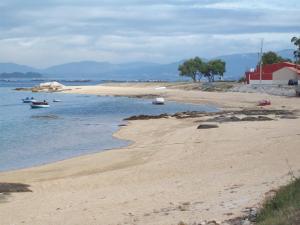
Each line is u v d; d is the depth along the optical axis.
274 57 137.25
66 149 34.00
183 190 17.45
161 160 26.36
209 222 12.05
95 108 74.19
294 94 85.81
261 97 84.75
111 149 32.66
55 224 13.96
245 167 21.88
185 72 159.12
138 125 46.62
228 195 15.45
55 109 73.81
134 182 20.67
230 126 40.09
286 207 10.98
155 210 14.55
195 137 34.66
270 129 37.47
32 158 30.80
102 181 21.39
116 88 137.38
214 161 24.48
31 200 17.75
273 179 17.45
